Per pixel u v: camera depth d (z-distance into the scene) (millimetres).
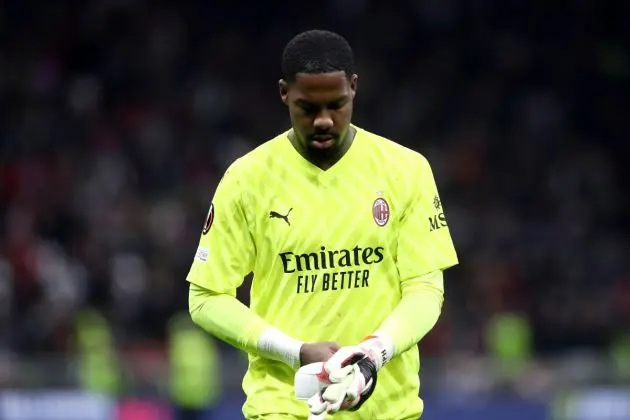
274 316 17234
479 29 84688
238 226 17312
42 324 59750
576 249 72062
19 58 78812
